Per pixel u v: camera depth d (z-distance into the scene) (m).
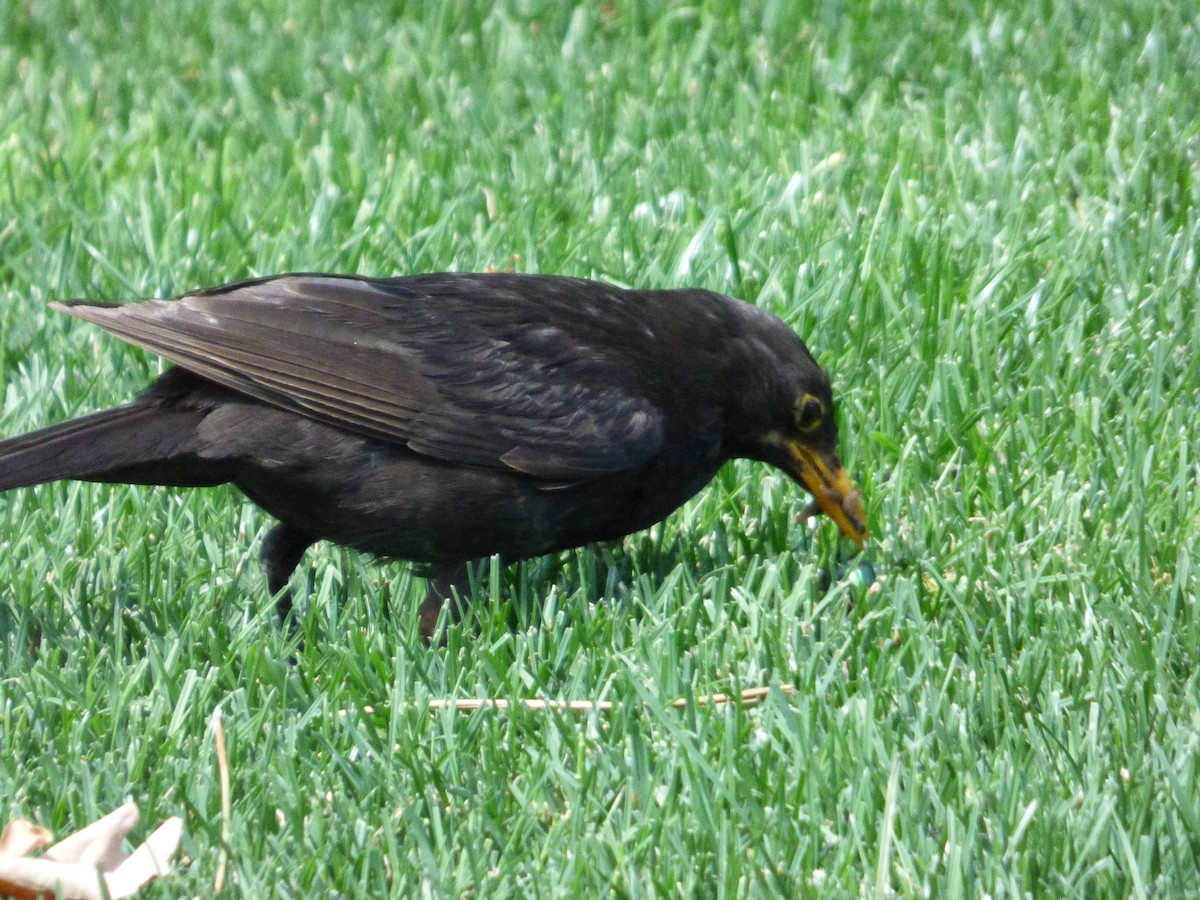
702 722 7.98
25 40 19.47
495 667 8.84
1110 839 7.15
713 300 10.14
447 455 9.34
